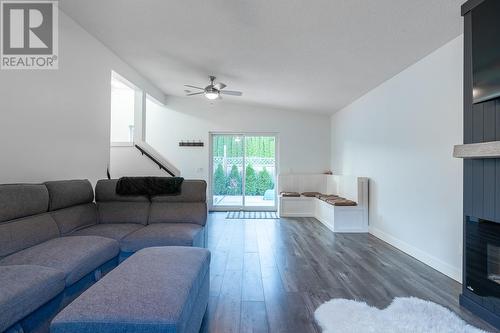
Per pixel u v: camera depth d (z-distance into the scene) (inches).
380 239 168.7
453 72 110.7
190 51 157.8
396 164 152.1
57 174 124.1
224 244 156.9
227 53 154.2
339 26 111.3
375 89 178.5
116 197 132.2
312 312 83.4
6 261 73.3
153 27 134.8
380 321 76.9
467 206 86.3
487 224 82.0
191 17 122.1
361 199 187.8
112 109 277.1
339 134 249.3
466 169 87.2
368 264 125.1
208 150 270.1
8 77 101.6
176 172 203.2
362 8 97.9
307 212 245.6
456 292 96.8
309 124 273.9
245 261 128.4
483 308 80.0
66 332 46.0
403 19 101.0
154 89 234.4
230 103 270.8
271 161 278.8
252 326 76.2
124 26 135.4
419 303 87.1
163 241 103.4
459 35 107.6
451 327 74.1
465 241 86.7
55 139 122.9
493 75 73.7
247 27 123.2
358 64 145.7
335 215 187.9
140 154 198.2
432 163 122.2
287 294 95.2
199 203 133.3
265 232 186.2
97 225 119.4
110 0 115.3
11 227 81.0
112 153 199.2
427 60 126.5
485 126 79.4
